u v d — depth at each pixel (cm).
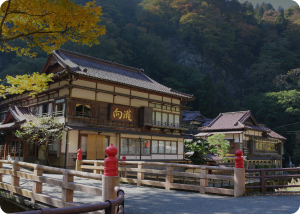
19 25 862
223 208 596
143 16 8244
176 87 6141
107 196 433
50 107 1877
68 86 1686
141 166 1038
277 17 9775
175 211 568
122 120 2003
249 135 3356
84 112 1795
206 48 8175
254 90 7394
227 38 8506
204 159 2303
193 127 4603
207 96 5738
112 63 2369
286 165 5019
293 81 6888
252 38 9200
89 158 1766
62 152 1681
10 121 2008
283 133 5381
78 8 827
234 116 3575
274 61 7612
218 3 9750
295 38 8644
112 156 454
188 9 8850
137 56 6519
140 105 2177
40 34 891
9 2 763
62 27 869
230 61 8319
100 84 1902
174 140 2431
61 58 1867
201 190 831
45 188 866
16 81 952
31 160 1956
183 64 7931
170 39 8538
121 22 7356
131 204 649
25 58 4803
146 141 2178
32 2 783
